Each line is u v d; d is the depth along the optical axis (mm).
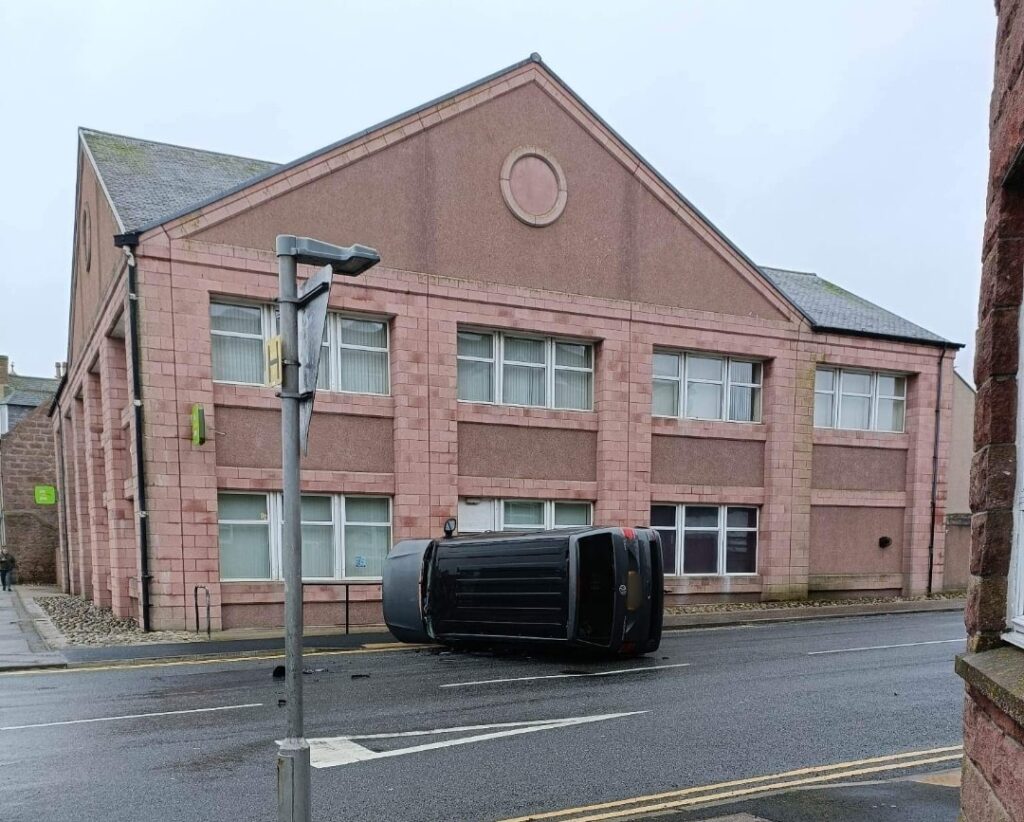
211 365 13102
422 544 11570
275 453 13703
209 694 8258
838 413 19938
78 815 4777
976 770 2912
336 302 14031
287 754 3258
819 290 24406
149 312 12602
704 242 17781
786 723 7027
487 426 15531
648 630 10406
